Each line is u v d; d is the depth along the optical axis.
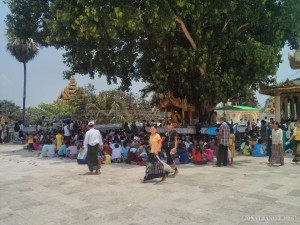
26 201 7.32
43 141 17.45
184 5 13.98
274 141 12.09
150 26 14.35
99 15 12.73
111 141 14.00
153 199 7.28
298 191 7.89
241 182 8.95
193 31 16.36
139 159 12.49
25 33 18.23
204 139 16.83
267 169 11.16
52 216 6.26
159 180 9.33
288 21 17.31
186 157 12.59
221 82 17.06
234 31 16.98
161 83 18.27
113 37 13.64
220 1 14.34
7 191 8.27
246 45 15.88
